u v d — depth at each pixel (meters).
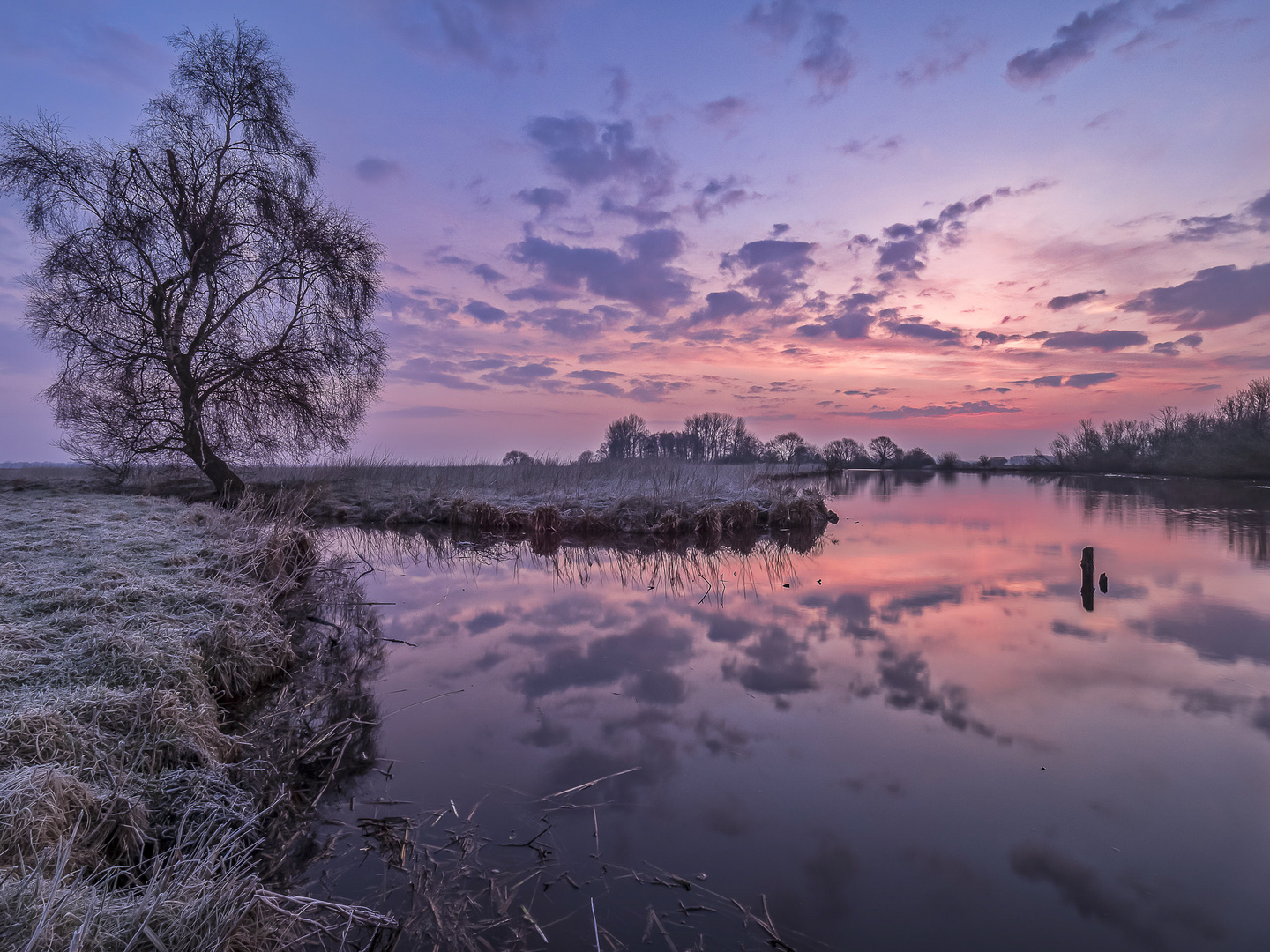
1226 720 4.41
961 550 11.45
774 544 12.39
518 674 5.38
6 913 1.78
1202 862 2.90
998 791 3.52
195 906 2.03
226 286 15.62
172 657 4.07
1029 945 2.40
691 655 5.86
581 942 2.38
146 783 2.93
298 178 16.59
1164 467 41.12
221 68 15.52
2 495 14.06
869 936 2.44
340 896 2.62
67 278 14.58
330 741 4.09
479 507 14.41
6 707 2.98
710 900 2.64
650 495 15.09
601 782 3.63
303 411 16.00
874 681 5.21
